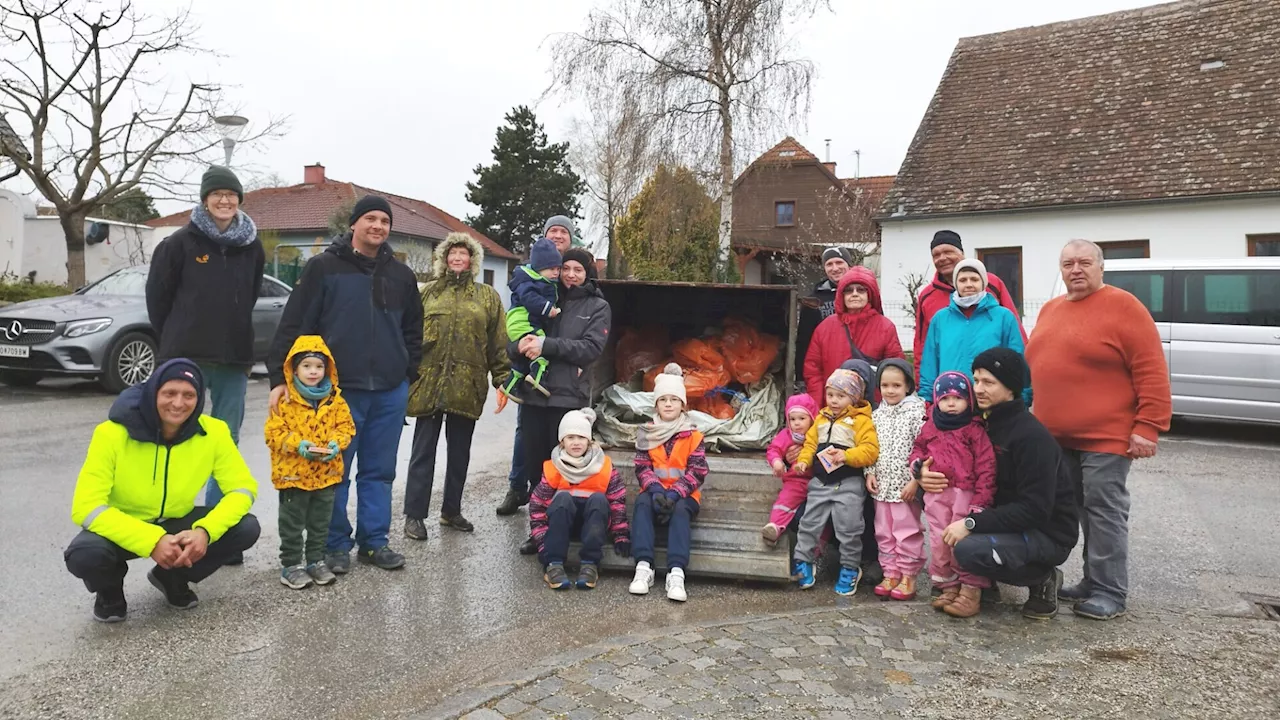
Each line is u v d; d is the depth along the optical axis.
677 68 20.19
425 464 5.19
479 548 5.00
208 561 3.87
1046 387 4.16
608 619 3.91
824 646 3.51
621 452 4.92
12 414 8.72
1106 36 18.56
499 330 5.43
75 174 17.61
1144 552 5.14
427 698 3.03
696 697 3.00
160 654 3.38
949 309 4.54
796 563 4.54
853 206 26.73
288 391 4.19
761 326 5.66
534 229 46.53
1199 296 9.21
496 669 3.29
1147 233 15.41
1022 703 3.00
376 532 4.62
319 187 35.94
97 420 8.45
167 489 3.77
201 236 4.68
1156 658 3.44
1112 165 16.08
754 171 23.84
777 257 29.62
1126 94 17.19
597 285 5.04
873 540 4.73
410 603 4.05
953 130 18.47
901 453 4.30
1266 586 4.53
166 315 4.72
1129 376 3.98
